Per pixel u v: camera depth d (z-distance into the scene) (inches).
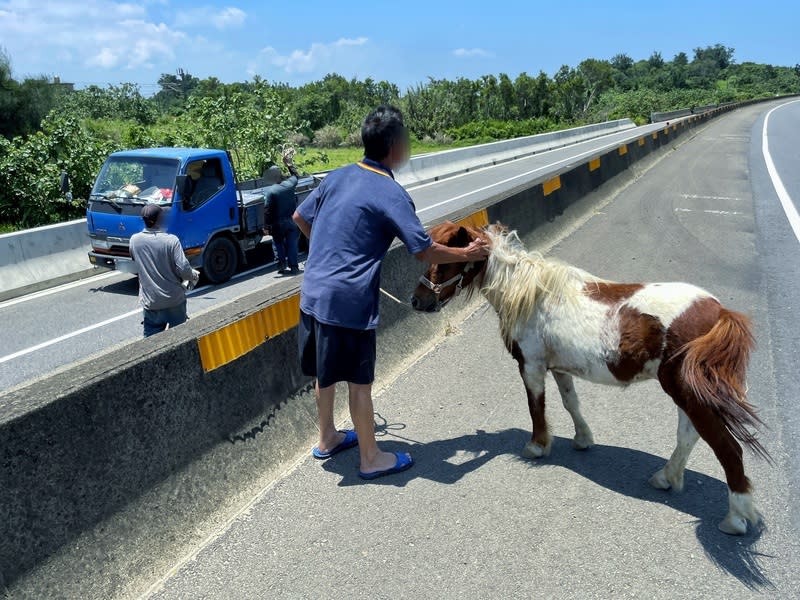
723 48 6953.7
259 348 179.5
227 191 434.6
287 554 142.1
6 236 436.5
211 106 760.3
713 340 134.9
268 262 501.7
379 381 230.8
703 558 136.9
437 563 137.6
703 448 182.9
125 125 1432.1
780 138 1310.3
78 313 382.3
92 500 129.6
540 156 1349.7
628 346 148.8
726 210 543.5
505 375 235.1
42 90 1184.8
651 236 449.1
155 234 243.0
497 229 176.9
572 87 2591.0
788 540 142.2
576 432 182.2
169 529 142.9
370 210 154.7
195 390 156.1
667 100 2994.6
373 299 159.5
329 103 1991.9
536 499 159.9
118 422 136.1
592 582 130.8
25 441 117.6
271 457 175.3
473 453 183.5
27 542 117.4
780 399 208.8
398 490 165.9
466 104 2263.8
